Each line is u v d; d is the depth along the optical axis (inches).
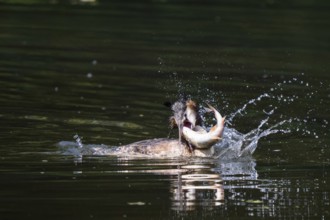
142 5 2033.7
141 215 551.5
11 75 1159.0
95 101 1004.6
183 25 1727.4
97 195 598.2
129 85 1112.8
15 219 536.7
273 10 2034.9
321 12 2021.4
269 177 665.0
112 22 1734.7
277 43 1542.8
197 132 722.2
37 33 1558.8
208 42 1520.7
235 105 975.0
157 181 643.5
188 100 731.4
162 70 1226.6
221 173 676.1
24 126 855.1
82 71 1211.9
